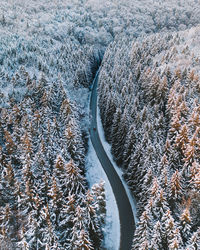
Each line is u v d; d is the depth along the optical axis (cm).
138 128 5234
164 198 3094
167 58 7975
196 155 3766
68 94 6925
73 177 3572
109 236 3994
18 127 4853
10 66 7488
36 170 3778
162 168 3647
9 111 5466
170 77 6819
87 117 7456
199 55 7644
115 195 4856
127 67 8894
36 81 6881
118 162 5572
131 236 4025
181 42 9412
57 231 3153
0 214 3253
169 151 4081
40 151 3881
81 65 9288
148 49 9362
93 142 6681
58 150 4394
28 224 3162
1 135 4694
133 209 4544
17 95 6244
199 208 3077
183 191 3416
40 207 3266
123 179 5278
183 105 4841
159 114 5425
